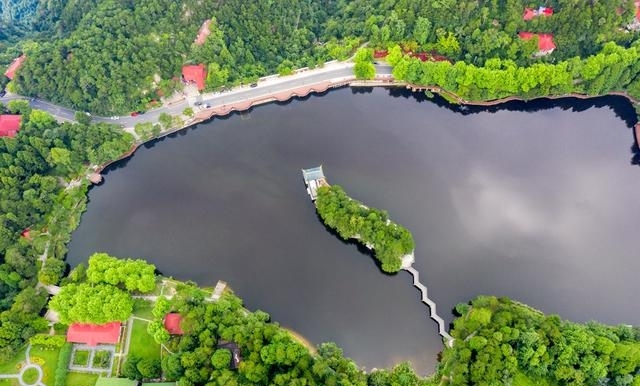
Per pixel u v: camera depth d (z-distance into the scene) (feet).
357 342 598.34
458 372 513.04
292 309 623.36
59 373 559.38
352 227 640.58
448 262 650.02
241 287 642.63
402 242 622.54
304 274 652.89
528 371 536.83
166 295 621.72
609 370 522.88
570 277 638.12
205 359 531.91
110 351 579.07
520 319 546.67
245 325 564.30
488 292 625.82
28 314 583.58
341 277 649.20
